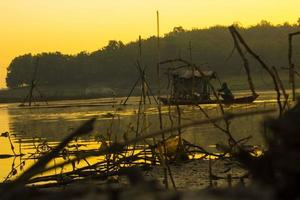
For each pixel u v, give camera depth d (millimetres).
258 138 30906
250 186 2789
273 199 2641
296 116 2928
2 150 33062
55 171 19578
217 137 33406
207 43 179625
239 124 40938
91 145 30094
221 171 18172
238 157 3676
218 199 2711
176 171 19391
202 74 15031
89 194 2975
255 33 182500
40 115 85625
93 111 87812
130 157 19609
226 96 65438
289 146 2824
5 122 71375
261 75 12812
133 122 49594
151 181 2971
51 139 39938
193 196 2791
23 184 5062
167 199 2787
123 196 2865
